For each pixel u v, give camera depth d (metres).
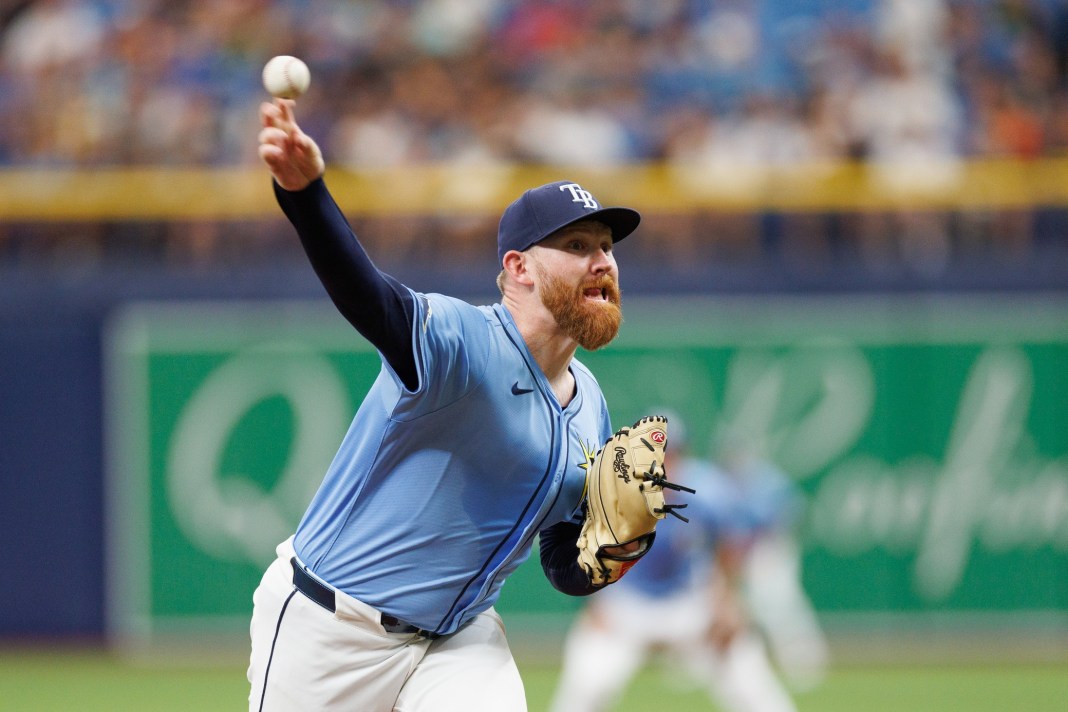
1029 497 39.81
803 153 46.12
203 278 40.16
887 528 39.84
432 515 14.05
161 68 46.78
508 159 46.12
